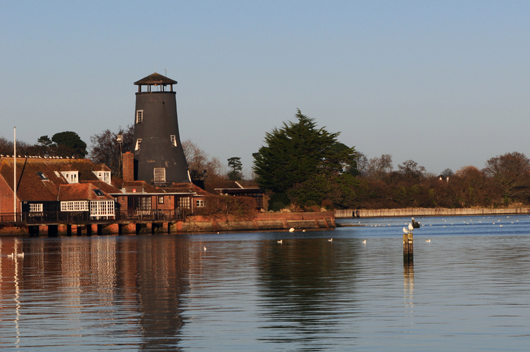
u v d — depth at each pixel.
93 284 46.09
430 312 34.16
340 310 34.97
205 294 40.91
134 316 33.84
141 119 153.75
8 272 54.25
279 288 43.25
